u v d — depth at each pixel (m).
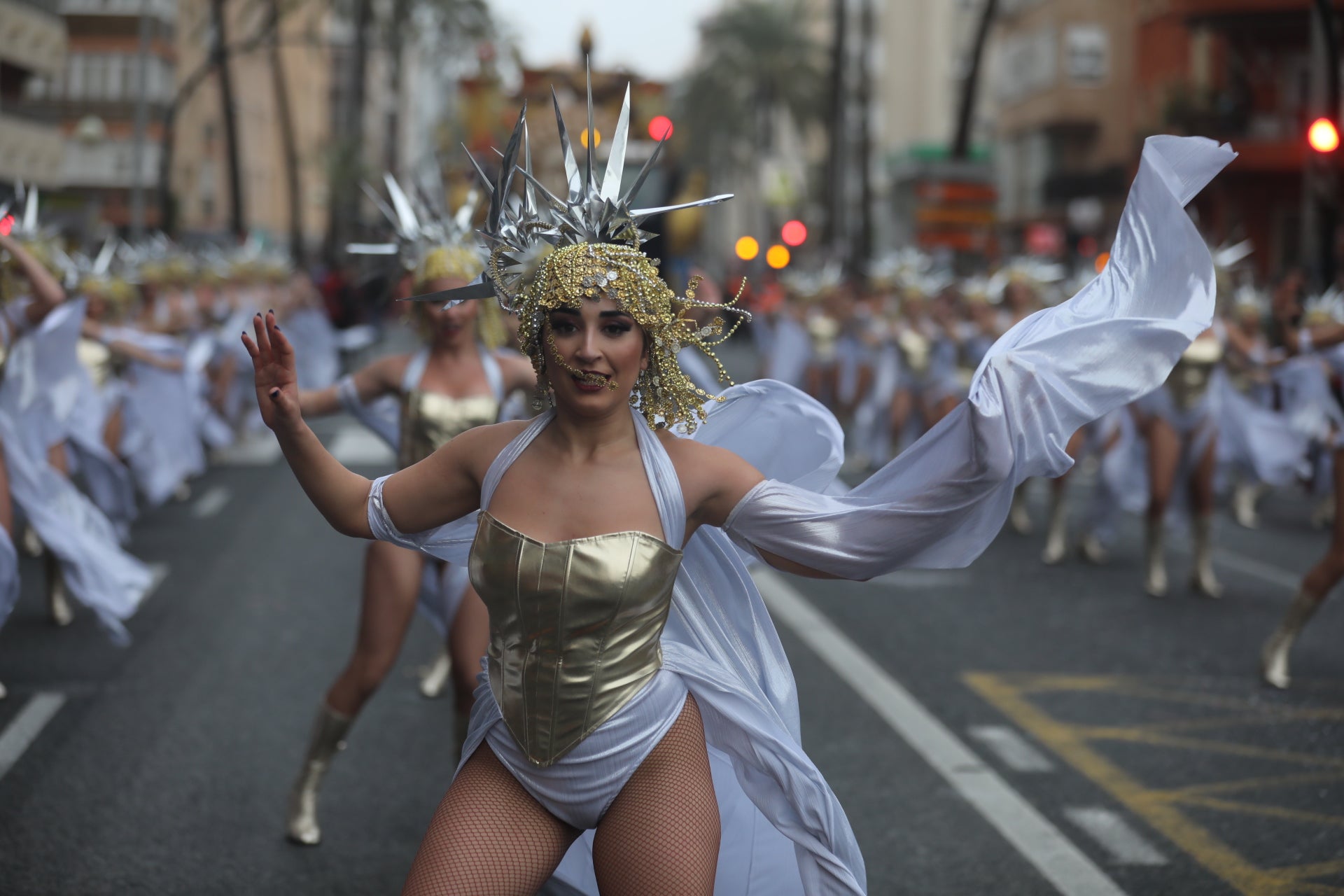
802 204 65.00
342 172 46.75
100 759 6.20
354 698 5.20
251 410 18.42
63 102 49.91
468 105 19.80
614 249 3.15
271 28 33.03
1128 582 10.64
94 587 7.77
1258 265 34.41
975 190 32.03
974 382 3.14
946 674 7.78
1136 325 3.25
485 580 3.18
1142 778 6.06
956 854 5.20
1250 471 12.15
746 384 3.73
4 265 7.79
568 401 3.14
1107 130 46.56
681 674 3.25
